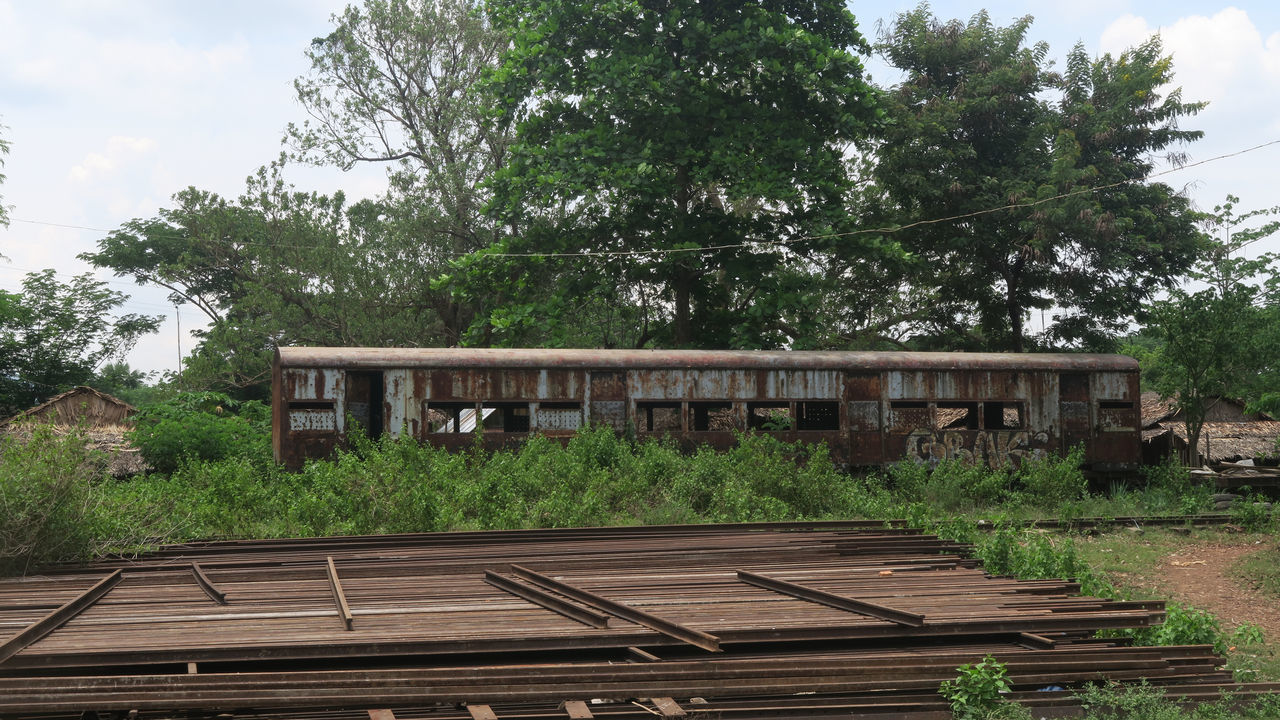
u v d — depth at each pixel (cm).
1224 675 670
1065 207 2519
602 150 2492
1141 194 2695
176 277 3834
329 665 599
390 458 1483
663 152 2586
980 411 2052
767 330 2947
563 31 2638
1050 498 1777
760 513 1523
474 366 1853
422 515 1328
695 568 943
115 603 748
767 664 598
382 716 523
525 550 1049
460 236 3075
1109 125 2684
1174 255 2658
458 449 1834
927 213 2770
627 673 572
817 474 1680
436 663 608
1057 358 2103
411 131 3244
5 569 919
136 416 2153
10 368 3123
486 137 3100
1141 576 1224
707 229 2648
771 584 825
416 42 3198
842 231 2634
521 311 2588
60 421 2152
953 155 2681
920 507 1308
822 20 2789
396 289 2950
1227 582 1189
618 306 3058
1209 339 2056
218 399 2520
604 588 825
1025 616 708
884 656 625
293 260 3044
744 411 1970
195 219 3369
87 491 1034
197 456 1812
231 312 3659
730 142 2544
